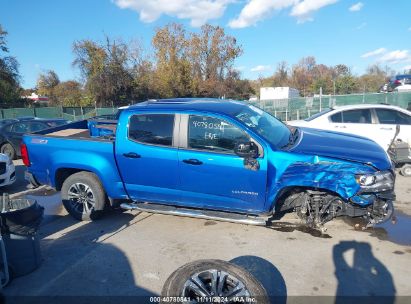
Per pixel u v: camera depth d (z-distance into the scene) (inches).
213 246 174.9
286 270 150.7
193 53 2174.0
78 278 150.3
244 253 166.7
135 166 189.5
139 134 188.5
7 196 155.7
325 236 181.0
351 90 2714.1
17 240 149.2
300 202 178.1
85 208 211.0
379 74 3029.0
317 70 3452.3
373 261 155.5
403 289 134.8
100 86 1665.8
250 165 167.6
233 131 172.7
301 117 1175.6
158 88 1886.1
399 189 256.8
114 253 171.3
